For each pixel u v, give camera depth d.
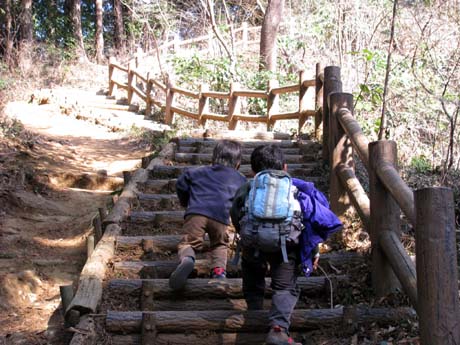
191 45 16.80
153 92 13.58
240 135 7.48
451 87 7.52
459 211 4.64
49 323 4.04
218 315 3.43
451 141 5.64
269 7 12.27
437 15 8.26
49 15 20.67
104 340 3.30
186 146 7.18
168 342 3.34
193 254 3.67
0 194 6.24
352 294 3.71
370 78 8.76
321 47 12.57
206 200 3.79
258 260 3.26
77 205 6.58
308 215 3.12
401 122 7.66
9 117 9.57
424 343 2.41
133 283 3.77
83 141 9.49
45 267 4.92
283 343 3.01
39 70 15.80
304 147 6.63
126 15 22.61
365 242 4.29
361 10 10.92
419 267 2.43
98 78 16.75
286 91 7.82
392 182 3.13
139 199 5.32
